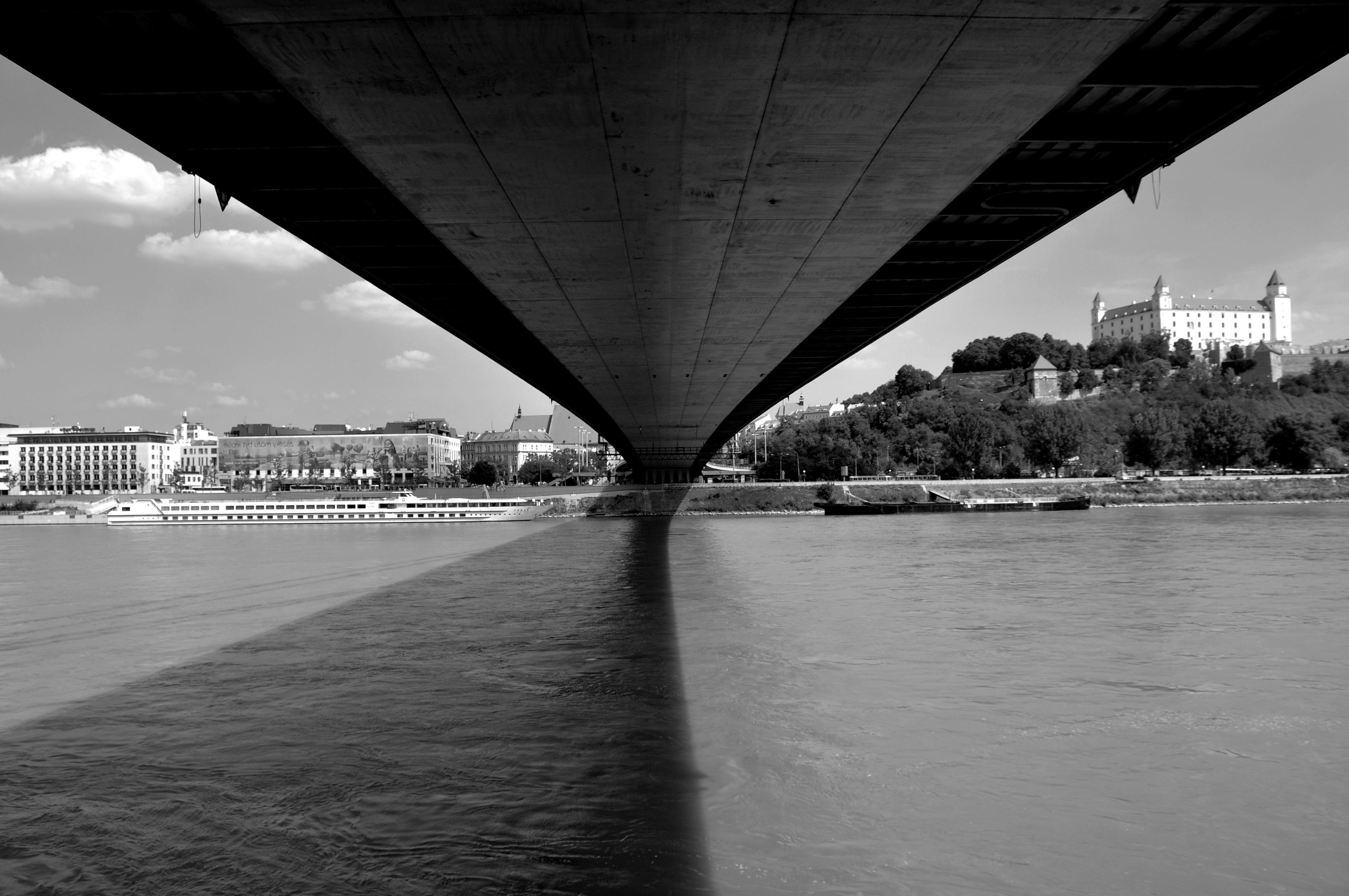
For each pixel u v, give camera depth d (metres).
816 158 16.97
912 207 19.77
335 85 13.88
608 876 12.11
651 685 21.73
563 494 103.94
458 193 18.67
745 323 32.41
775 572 43.75
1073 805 14.35
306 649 27.19
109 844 13.45
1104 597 34.16
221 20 11.95
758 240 22.12
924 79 13.78
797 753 16.78
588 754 16.84
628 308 29.70
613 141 16.05
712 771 15.91
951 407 165.00
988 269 28.41
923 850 12.83
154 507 107.06
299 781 15.80
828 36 12.49
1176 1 12.88
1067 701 19.94
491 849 12.98
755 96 14.40
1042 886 11.87
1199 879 12.04
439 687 21.95
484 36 12.38
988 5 11.63
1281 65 15.09
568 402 65.50
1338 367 191.75
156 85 15.05
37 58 14.04
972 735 17.72
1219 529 65.81
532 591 38.88
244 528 97.56
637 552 56.09
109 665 25.69
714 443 108.38
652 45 12.70
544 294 27.69
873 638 26.73
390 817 14.16
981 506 99.88
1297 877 12.09
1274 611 30.52
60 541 78.88
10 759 17.38
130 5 12.75
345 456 199.00
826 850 12.82
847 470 124.06
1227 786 15.12
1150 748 16.91
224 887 12.13
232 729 18.95
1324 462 126.00
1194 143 18.08
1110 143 18.16
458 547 62.94
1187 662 23.34
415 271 28.58
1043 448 125.75
